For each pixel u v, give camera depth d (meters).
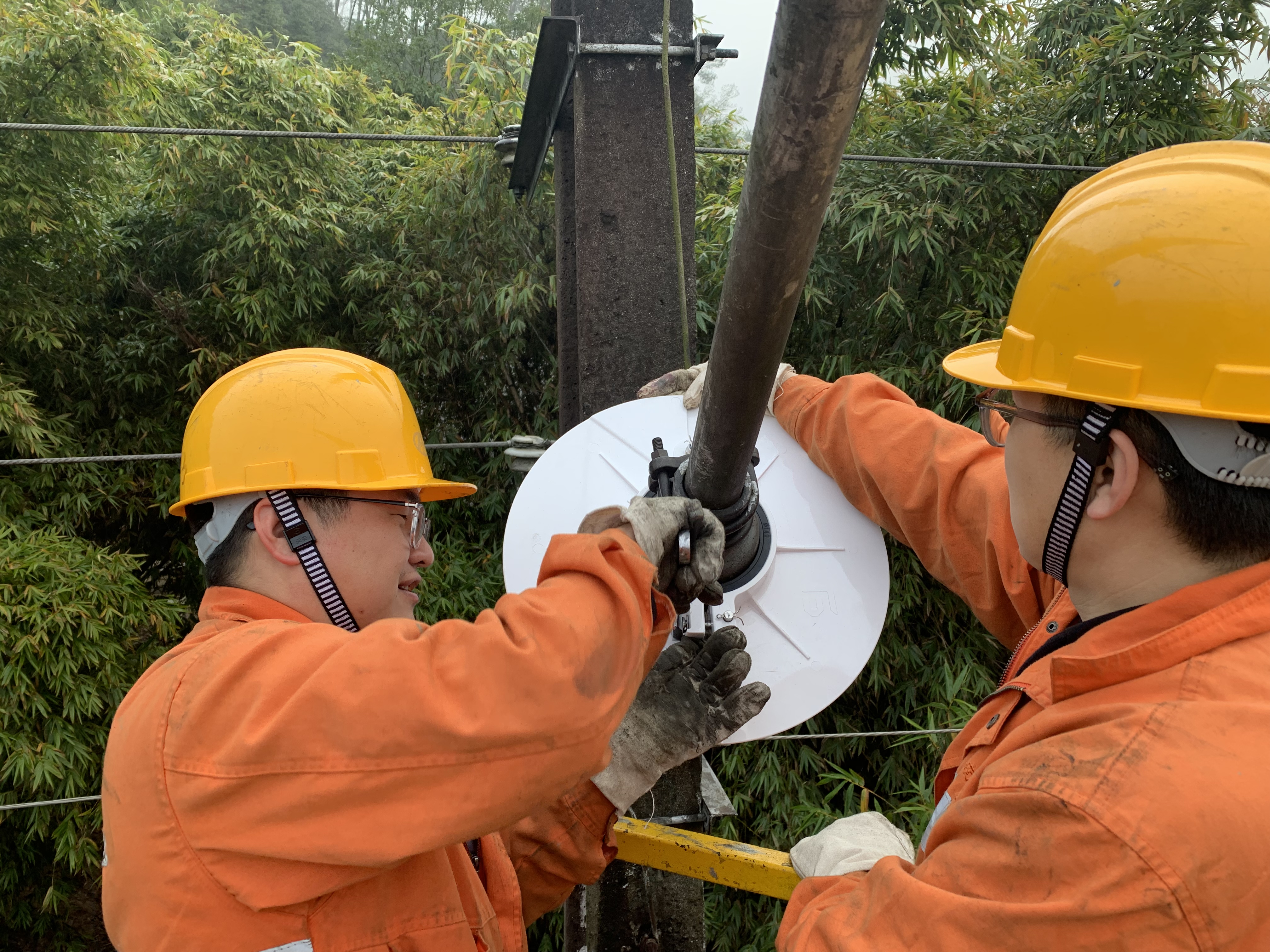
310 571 1.04
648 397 1.58
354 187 5.50
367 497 1.08
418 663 0.81
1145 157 0.83
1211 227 0.73
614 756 1.25
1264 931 0.63
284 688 0.83
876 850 1.09
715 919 4.00
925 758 3.91
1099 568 0.85
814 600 1.44
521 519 1.54
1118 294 0.76
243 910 0.87
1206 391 0.72
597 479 1.54
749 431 1.06
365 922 0.92
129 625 4.18
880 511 1.39
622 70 1.69
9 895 4.72
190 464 1.11
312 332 5.27
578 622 0.86
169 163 4.99
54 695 4.03
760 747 3.94
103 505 5.24
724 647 1.30
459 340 5.01
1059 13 4.15
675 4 1.70
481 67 4.71
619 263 1.71
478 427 5.05
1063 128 3.73
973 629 3.88
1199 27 3.52
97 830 4.16
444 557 4.60
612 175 1.70
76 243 5.29
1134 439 0.78
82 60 4.76
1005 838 0.73
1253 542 0.75
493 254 4.70
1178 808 0.64
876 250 3.66
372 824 0.80
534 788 0.83
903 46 3.86
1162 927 0.63
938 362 3.66
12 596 3.88
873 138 3.92
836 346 3.93
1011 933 0.69
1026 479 0.88
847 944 0.80
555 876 1.33
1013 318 0.89
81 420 5.32
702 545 1.06
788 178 0.69
